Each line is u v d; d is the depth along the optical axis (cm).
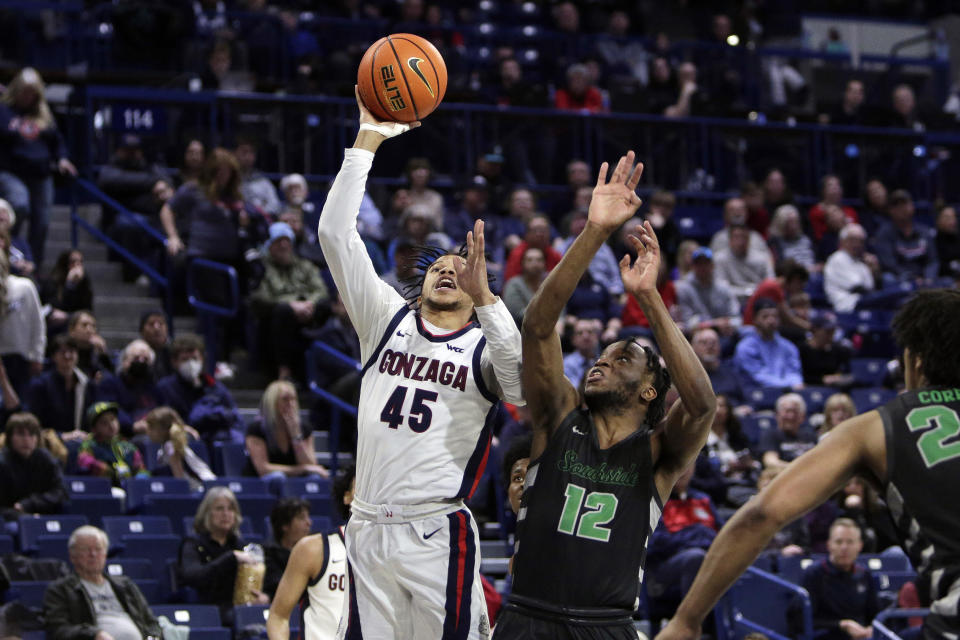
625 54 2488
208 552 1112
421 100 612
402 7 2430
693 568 1145
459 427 580
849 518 1289
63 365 1349
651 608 1190
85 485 1238
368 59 617
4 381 1289
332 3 2419
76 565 1000
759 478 1321
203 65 2119
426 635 570
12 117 1702
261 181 1889
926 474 405
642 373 548
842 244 1972
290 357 1595
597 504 530
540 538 529
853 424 418
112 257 1853
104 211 1872
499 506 1320
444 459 577
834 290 1945
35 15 2180
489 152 2109
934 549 404
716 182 2223
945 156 2359
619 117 2173
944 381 425
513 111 2122
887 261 2047
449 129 2089
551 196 2127
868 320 1888
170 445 1300
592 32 2577
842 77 2620
